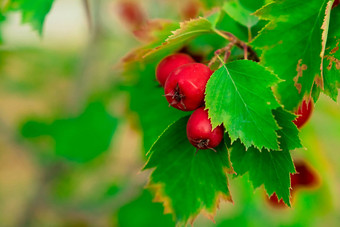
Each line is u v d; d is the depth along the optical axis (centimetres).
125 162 57
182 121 25
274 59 25
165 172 26
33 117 47
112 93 42
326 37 24
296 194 39
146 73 30
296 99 25
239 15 28
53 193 59
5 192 86
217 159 26
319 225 61
